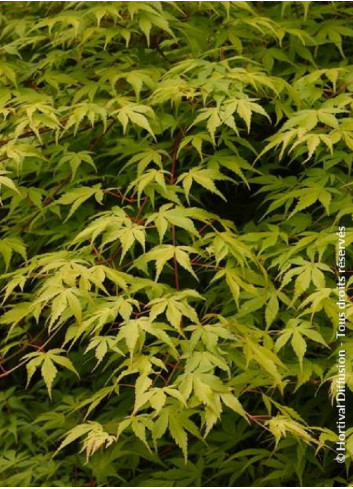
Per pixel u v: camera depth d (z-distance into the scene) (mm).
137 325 2078
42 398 3396
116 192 3057
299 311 2572
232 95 2627
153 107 2961
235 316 2455
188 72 2912
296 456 2549
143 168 2639
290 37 3113
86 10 3021
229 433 2670
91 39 3107
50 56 3170
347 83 2816
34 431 3105
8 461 2898
